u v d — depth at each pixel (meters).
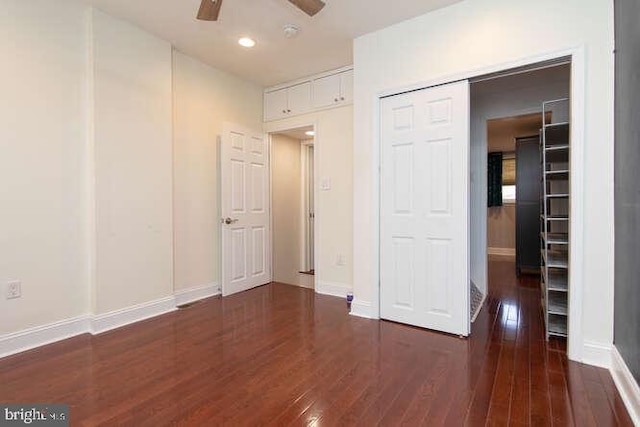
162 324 2.80
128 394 1.77
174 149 3.28
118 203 2.75
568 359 2.13
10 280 2.23
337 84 3.67
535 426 1.50
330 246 3.76
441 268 2.61
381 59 2.85
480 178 3.71
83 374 1.98
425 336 2.54
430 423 1.53
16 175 2.25
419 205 2.70
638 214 1.59
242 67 3.66
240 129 3.85
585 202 2.04
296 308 3.24
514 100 3.44
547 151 2.72
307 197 5.07
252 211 4.02
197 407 1.66
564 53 2.10
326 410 1.63
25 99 2.29
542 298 3.20
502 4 2.31
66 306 2.51
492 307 3.25
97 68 2.60
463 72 2.46
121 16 2.70
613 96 1.96
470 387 1.82
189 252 3.45
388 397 1.74
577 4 2.06
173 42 3.11
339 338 2.50
